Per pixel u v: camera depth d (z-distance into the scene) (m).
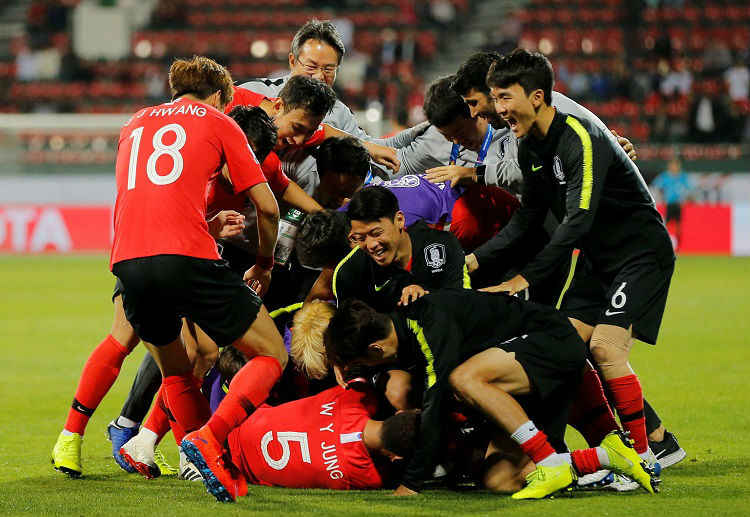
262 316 15.89
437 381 15.04
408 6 89.25
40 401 25.45
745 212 68.31
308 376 17.11
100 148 73.19
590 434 17.12
